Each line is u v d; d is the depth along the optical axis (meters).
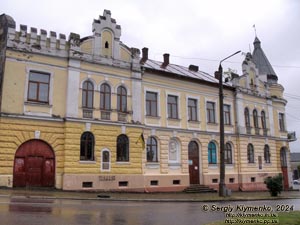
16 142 23.14
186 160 32.22
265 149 40.72
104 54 28.05
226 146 36.34
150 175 29.28
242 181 36.41
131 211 14.84
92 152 26.14
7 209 13.33
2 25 24.77
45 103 24.73
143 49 36.88
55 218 11.75
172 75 32.38
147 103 30.80
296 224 11.16
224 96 37.19
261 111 41.16
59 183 24.34
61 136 25.00
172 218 13.23
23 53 24.23
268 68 44.91
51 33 25.67
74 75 26.08
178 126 32.34
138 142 28.69
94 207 15.65
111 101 27.81
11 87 23.45
